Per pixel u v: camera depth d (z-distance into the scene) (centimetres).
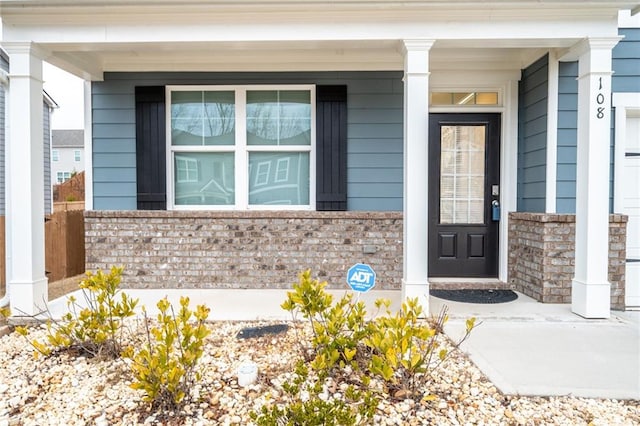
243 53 493
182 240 500
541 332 348
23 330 299
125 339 329
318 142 500
